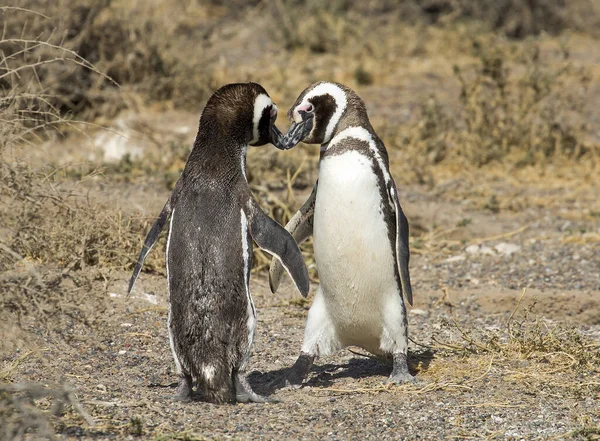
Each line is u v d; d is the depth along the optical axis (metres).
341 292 21.58
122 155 44.12
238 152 20.27
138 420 17.61
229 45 68.12
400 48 67.00
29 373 21.27
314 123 21.56
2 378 20.27
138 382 21.48
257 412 19.42
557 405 20.59
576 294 29.73
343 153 21.19
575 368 23.05
